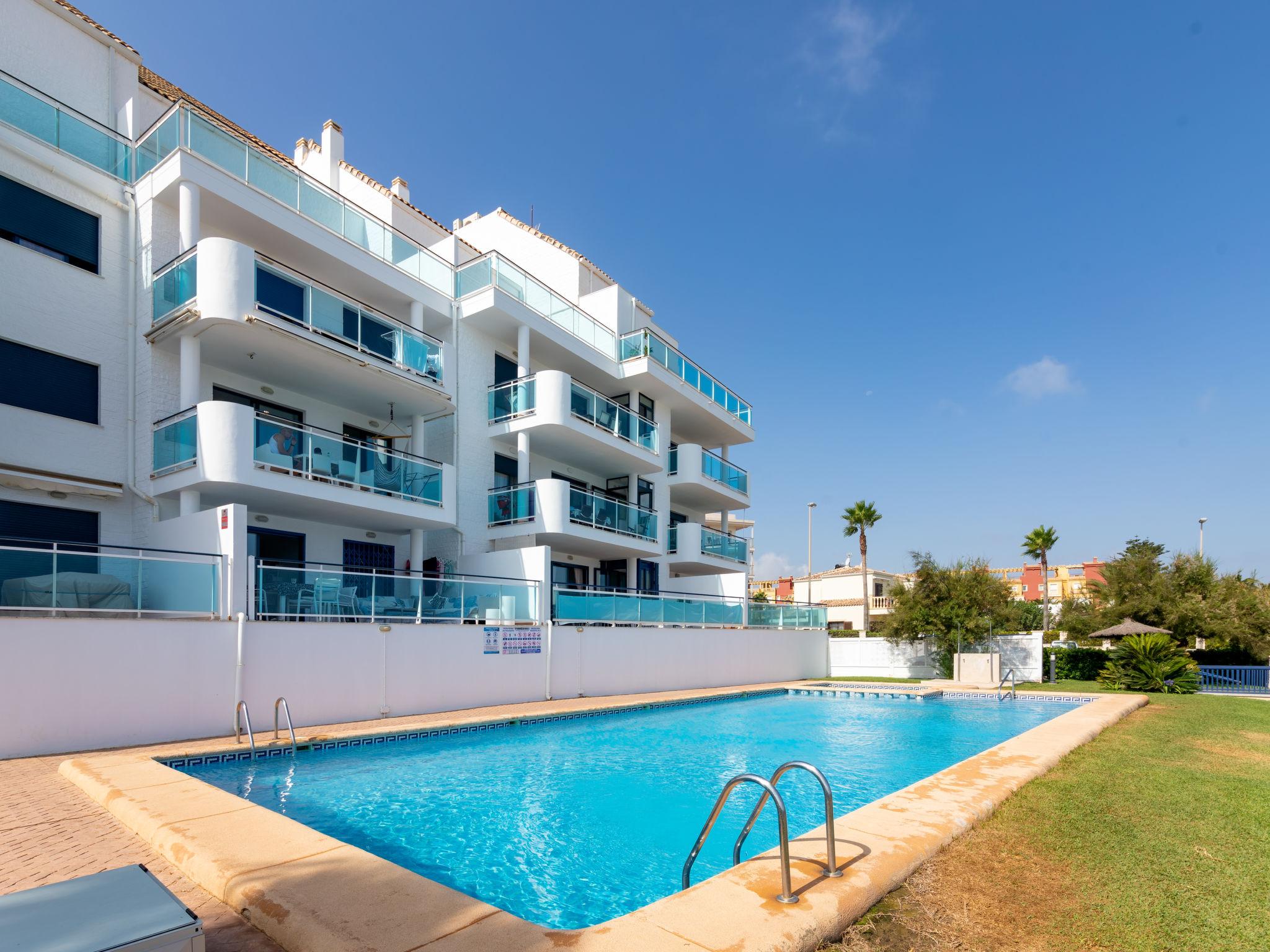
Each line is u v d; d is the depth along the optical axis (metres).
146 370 14.00
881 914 3.91
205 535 12.00
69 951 2.20
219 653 10.86
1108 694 20.44
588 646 18.00
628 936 3.38
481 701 15.00
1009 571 58.75
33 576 9.33
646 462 24.50
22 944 2.24
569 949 3.25
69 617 9.52
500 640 15.61
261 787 8.67
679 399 27.56
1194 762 8.76
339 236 17.00
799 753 12.06
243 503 14.77
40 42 14.34
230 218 15.12
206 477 12.76
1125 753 9.36
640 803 8.51
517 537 20.12
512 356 22.41
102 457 13.48
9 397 12.38
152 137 14.56
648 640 20.11
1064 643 35.19
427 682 13.90
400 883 4.07
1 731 8.73
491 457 20.91
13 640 8.94
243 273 13.33
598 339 24.52
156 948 2.37
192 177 13.91
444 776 9.62
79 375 13.40
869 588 54.19
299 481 14.04
